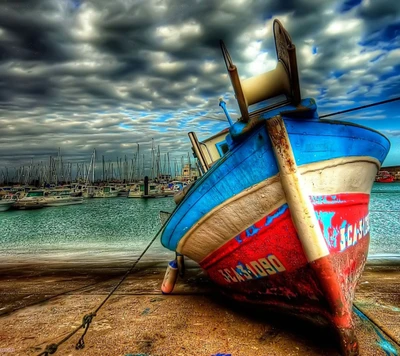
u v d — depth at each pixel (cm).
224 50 275
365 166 366
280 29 271
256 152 308
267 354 308
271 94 326
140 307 480
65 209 4147
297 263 311
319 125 310
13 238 1903
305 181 301
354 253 363
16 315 465
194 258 448
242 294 408
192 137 579
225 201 343
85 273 789
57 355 327
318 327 331
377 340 329
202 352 320
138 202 5028
